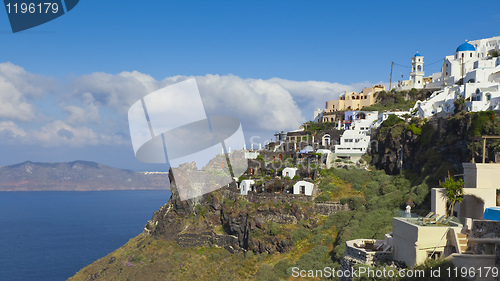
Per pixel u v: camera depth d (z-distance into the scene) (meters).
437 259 34.25
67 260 178.12
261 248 84.50
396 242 39.31
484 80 107.00
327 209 86.75
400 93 146.00
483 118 73.19
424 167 83.12
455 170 74.56
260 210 90.56
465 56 135.75
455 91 105.88
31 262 175.25
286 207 88.94
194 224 99.50
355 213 81.75
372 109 140.25
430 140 87.00
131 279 91.06
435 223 37.41
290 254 79.94
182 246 96.81
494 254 32.69
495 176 44.28
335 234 79.19
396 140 96.50
